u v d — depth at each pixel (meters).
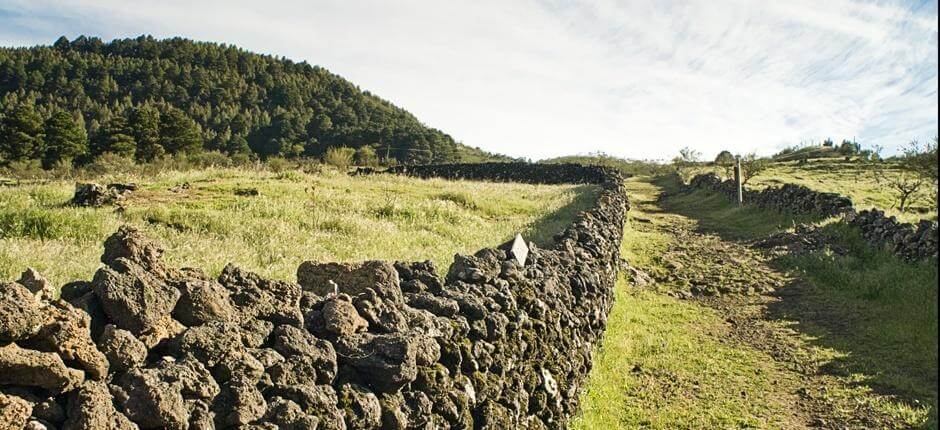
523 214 20.19
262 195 16.41
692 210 30.12
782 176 42.22
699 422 7.34
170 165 34.44
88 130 115.12
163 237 10.04
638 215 26.72
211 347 3.06
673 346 9.89
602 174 38.31
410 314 4.48
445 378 4.19
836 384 8.47
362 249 11.05
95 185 13.36
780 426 7.25
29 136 52.62
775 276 14.62
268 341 3.51
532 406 5.91
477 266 6.05
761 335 10.59
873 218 16.88
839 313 11.63
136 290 3.04
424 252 11.27
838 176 41.84
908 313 10.79
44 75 139.75
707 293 13.39
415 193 21.34
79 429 2.34
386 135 106.38
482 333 4.98
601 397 7.80
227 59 166.38
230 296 3.64
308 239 11.20
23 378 2.39
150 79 145.88
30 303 2.53
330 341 3.79
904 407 7.62
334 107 150.62
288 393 3.14
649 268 15.45
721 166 51.81
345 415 3.35
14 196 13.63
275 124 114.62
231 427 2.83
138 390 2.60
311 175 24.58
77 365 2.58
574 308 8.02
